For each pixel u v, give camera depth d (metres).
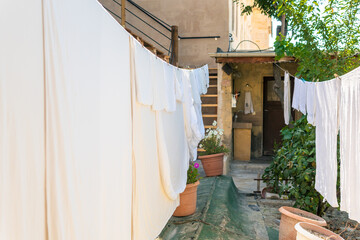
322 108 4.04
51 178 1.57
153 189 3.37
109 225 2.17
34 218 1.47
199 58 10.38
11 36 1.32
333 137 3.65
